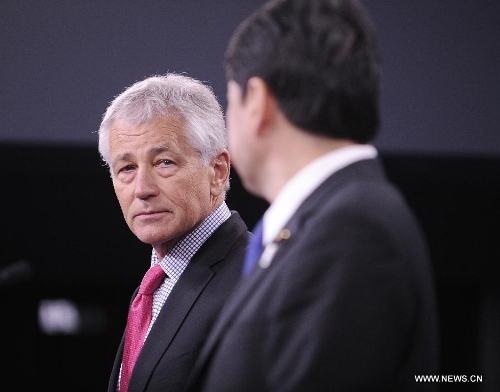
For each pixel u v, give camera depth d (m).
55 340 12.30
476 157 10.39
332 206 2.68
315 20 2.79
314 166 2.83
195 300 4.48
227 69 3.02
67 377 12.30
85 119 9.62
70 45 9.62
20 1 9.55
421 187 12.87
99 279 12.05
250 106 2.87
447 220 13.02
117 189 4.70
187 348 4.35
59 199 11.83
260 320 2.66
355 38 2.79
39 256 11.81
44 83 9.58
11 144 9.55
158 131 4.54
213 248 4.65
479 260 13.11
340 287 2.53
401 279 2.57
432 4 10.28
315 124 2.79
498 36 10.37
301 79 2.76
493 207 13.06
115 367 4.89
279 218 2.89
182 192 4.57
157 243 4.71
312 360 2.51
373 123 2.85
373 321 2.51
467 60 10.34
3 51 9.54
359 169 2.81
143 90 4.65
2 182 11.67
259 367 2.63
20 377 12.16
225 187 4.87
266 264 2.81
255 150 2.91
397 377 2.64
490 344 13.21
